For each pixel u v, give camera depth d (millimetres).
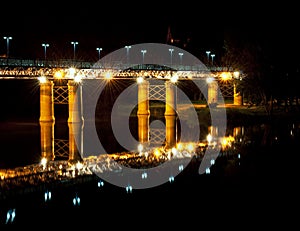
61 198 39062
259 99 90688
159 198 38469
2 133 76312
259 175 44188
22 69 81188
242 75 93688
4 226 32906
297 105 91812
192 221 33250
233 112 90062
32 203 37781
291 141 61719
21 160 54562
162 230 31641
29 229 32438
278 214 34000
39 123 89250
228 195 38469
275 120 83750
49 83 88750
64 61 91875
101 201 38062
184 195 38906
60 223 33438
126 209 36062
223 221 32906
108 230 31906
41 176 46531
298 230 31234
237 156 53219
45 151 60375
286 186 40406
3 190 41438
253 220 32938
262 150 56125
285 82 88188
